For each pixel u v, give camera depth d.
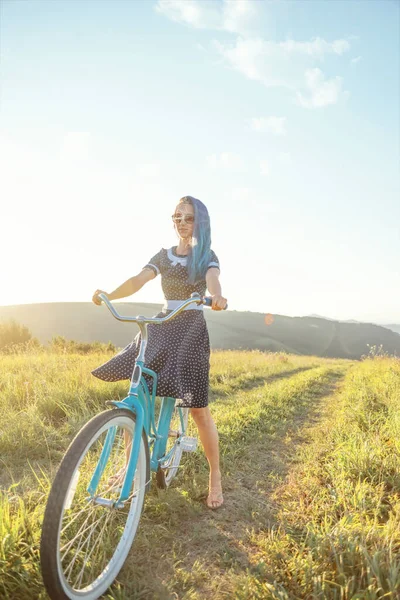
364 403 6.86
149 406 2.77
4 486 3.54
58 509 1.94
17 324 23.16
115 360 2.87
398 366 12.83
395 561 2.37
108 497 2.66
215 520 3.19
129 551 2.68
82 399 6.11
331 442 5.07
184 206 3.03
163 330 2.93
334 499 3.35
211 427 3.27
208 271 2.95
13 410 5.64
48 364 9.12
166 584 2.40
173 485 3.69
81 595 2.10
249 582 2.37
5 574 2.22
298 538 2.87
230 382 10.27
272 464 4.54
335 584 2.24
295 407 7.81
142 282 3.06
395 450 4.17
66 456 2.04
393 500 3.29
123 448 2.92
